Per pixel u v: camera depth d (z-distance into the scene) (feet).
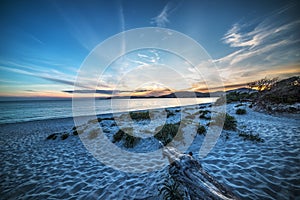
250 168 11.73
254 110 41.32
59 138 28.04
